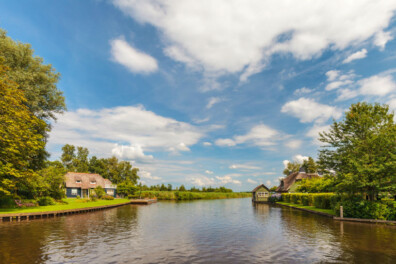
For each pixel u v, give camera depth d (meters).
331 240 15.27
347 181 23.00
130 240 15.63
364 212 23.89
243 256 11.88
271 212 35.84
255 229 20.22
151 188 106.88
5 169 26.61
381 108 25.45
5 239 15.48
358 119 25.53
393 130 23.25
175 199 87.81
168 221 25.78
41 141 35.28
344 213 25.62
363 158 23.05
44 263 10.57
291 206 45.00
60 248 13.24
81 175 71.06
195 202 70.19
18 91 27.38
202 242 15.15
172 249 13.29
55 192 43.88
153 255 12.03
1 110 26.05
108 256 11.75
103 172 101.12
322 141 28.28
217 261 11.05
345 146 26.48
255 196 68.94
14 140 26.75
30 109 33.34
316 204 38.81
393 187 21.41
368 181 23.33
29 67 35.53
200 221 25.91
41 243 14.41
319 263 10.66
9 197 32.00
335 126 27.69
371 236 16.39
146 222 24.77
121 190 79.25
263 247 13.73
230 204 59.50
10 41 33.84
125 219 27.23
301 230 19.23
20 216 25.05
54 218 26.97
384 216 23.11
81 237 16.44
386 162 22.12
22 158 30.83
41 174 39.38
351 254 11.99
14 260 10.94
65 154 96.00
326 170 28.02
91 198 56.16
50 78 36.44
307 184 52.06
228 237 16.75
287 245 14.13
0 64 26.59
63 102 37.72
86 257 11.53
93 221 25.05
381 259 11.11
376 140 22.98
